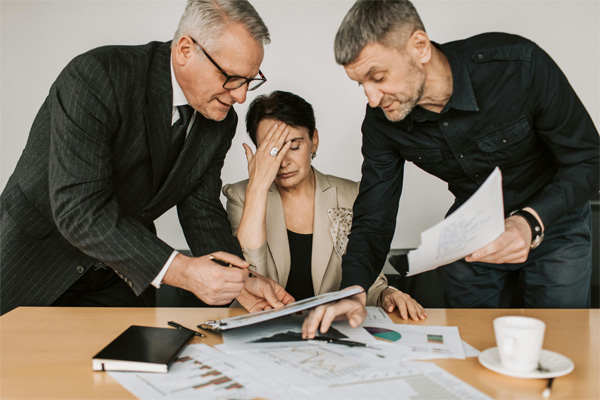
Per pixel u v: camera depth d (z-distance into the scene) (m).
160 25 2.80
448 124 1.51
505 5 2.75
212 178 1.79
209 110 1.52
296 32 2.82
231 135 1.80
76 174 1.33
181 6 2.79
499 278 1.75
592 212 2.08
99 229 1.32
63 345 1.14
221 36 1.38
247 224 1.80
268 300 1.40
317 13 2.81
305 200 1.97
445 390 0.91
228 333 1.20
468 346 1.12
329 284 1.89
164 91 1.54
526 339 0.94
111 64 1.44
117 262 1.33
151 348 1.06
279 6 2.80
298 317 1.32
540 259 1.64
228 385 0.93
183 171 1.66
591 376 0.98
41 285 1.63
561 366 0.97
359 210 1.66
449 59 1.45
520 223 1.28
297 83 2.84
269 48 2.82
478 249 1.15
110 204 1.36
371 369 0.99
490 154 1.54
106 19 2.78
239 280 1.25
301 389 0.91
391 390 0.91
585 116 1.46
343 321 1.29
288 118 1.85
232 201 2.02
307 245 1.95
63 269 1.63
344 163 2.89
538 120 1.46
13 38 2.76
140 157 1.55
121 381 0.96
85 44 2.78
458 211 0.98
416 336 1.18
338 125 2.86
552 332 1.22
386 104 1.34
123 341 1.10
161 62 1.55
